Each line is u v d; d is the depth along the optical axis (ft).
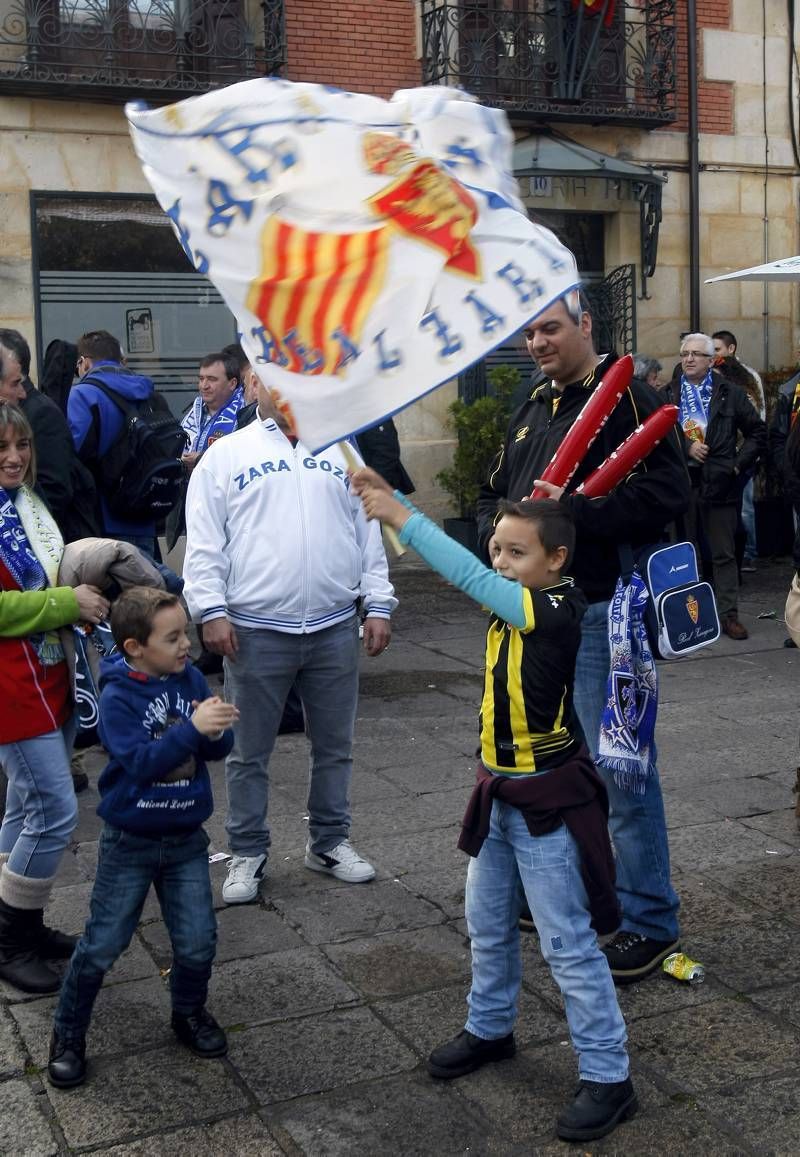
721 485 28.27
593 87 40.88
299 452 14.64
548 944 10.30
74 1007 10.88
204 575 14.35
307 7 38.17
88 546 12.53
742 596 33.96
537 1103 10.55
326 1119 10.37
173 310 37.76
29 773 12.26
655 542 12.37
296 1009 12.16
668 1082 10.81
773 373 40.63
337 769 15.19
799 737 20.99
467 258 9.77
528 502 10.32
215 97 10.15
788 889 14.80
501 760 10.43
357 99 10.15
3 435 12.13
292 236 9.94
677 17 42.55
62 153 35.86
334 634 14.87
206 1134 10.20
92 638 12.57
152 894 14.93
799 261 23.61
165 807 10.85
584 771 10.46
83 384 20.29
